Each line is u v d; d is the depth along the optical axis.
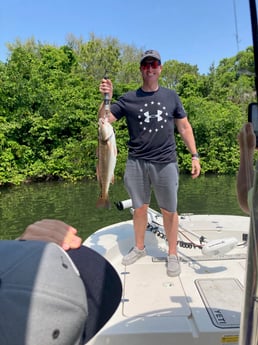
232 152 18.28
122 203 3.24
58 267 0.77
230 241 2.79
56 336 0.70
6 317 0.66
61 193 13.77
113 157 2.67
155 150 2.67
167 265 2.68
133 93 2.72
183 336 1.77
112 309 0.99
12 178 15.33
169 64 30.70
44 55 20.36
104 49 29.00
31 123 16.36
